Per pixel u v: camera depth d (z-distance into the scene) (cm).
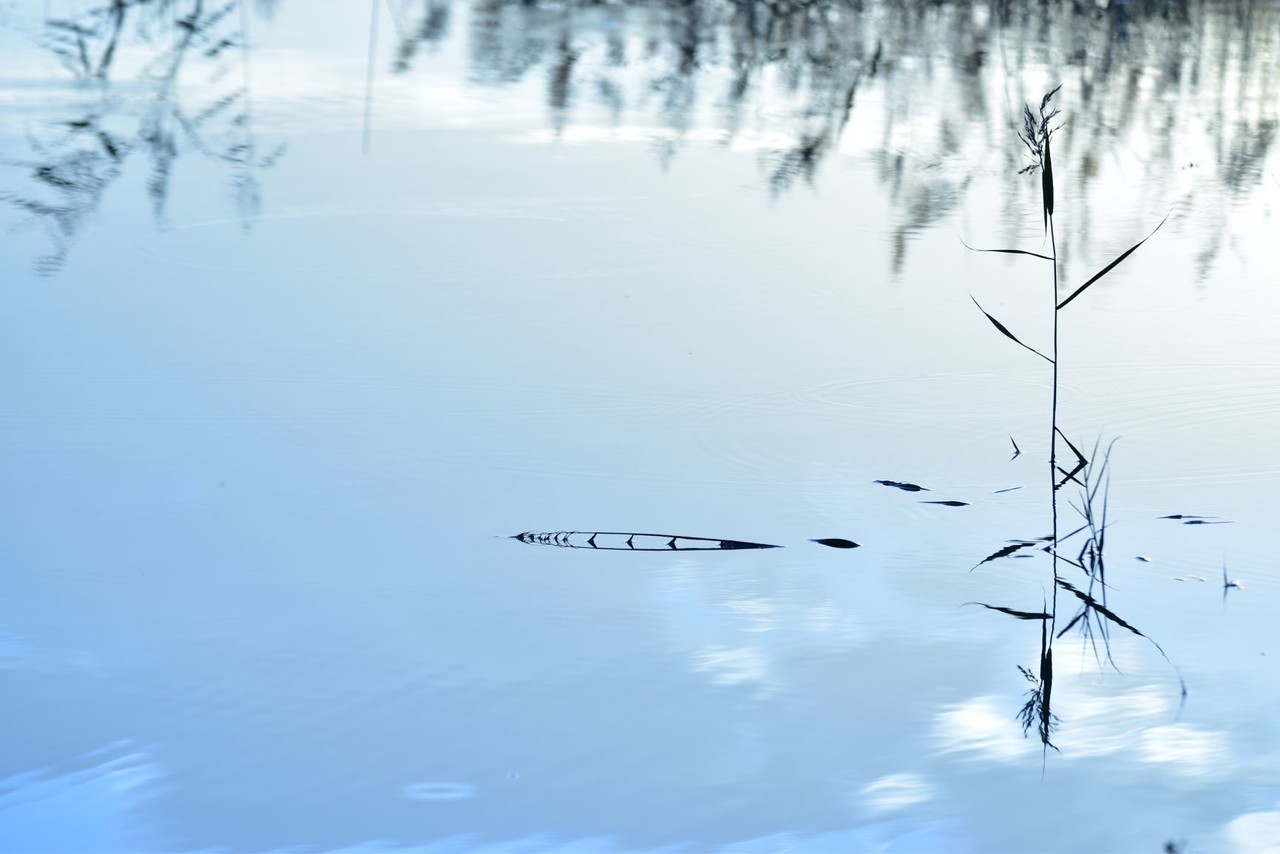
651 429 582
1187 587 462
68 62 1227
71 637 417
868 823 339
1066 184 1002
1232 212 934
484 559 471
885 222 889
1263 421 596
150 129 1045
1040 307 740
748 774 357
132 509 504
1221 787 356
